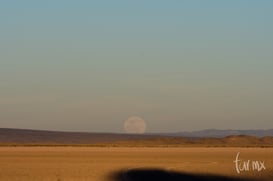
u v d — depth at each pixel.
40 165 163.00
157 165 152.00
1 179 119.50
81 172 136.12
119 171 135.50
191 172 119.50
